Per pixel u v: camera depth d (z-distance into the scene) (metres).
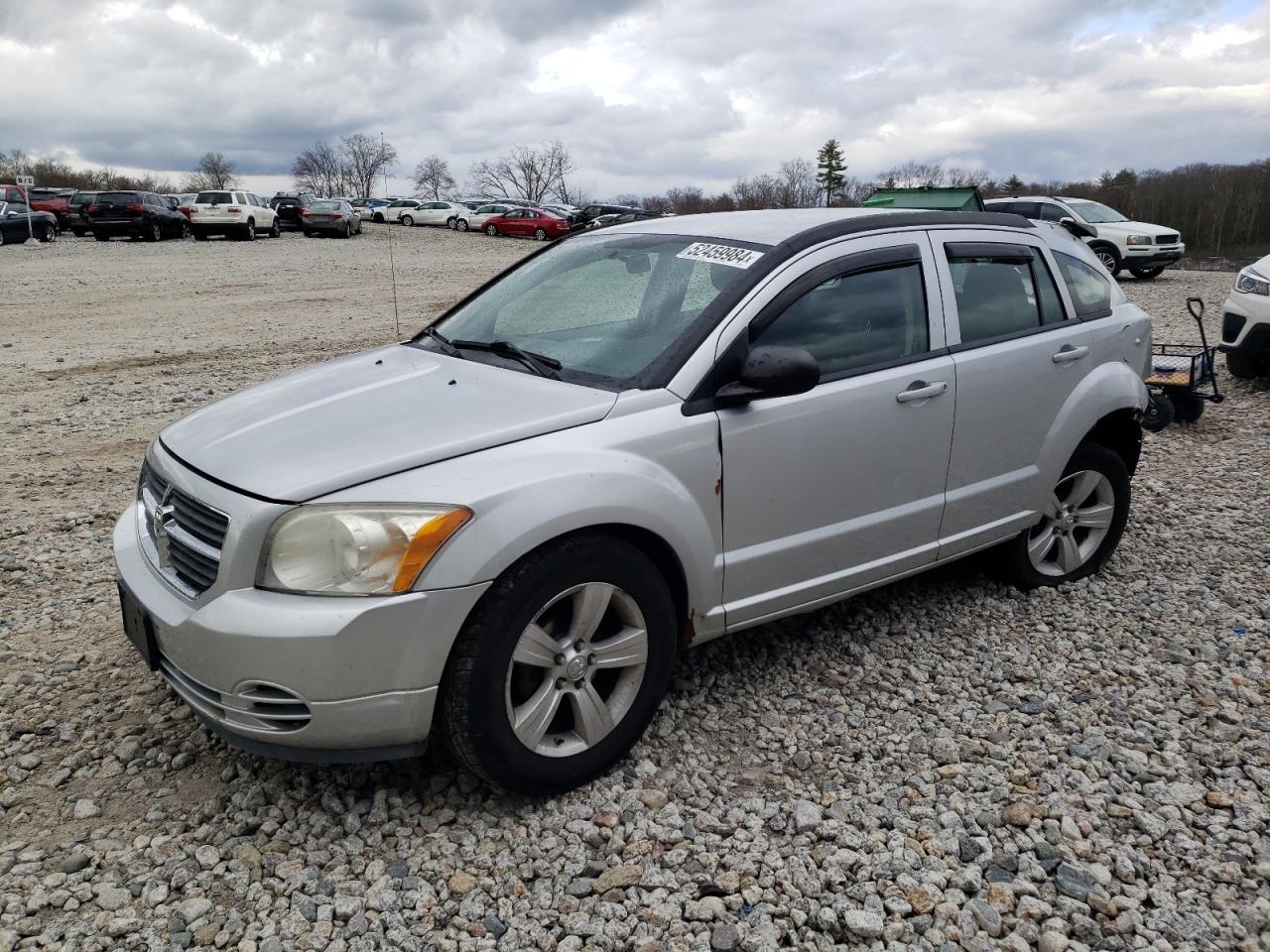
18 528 5.62
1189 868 2.82
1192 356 7.90
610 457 3.02
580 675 3.02
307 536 2.71
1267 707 3.70
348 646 2.64
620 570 3.01
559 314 3.77
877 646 4.18
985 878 2.78
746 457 3.35
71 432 7.95
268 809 3.04
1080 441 4.54
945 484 4.02
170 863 2.80
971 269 4.18
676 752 3.38
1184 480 6.75
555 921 2.61
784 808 3.08
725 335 3.35
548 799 3.09
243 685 2.70
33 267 23.06
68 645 4.15
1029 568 4.65
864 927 2.56
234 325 14.36
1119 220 21.58
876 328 3.78
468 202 66.62
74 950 2.47
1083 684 3.86
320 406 3.27
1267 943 2.54
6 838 2.91
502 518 2.76
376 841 2.90
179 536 2.96
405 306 16.81
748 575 3.46
